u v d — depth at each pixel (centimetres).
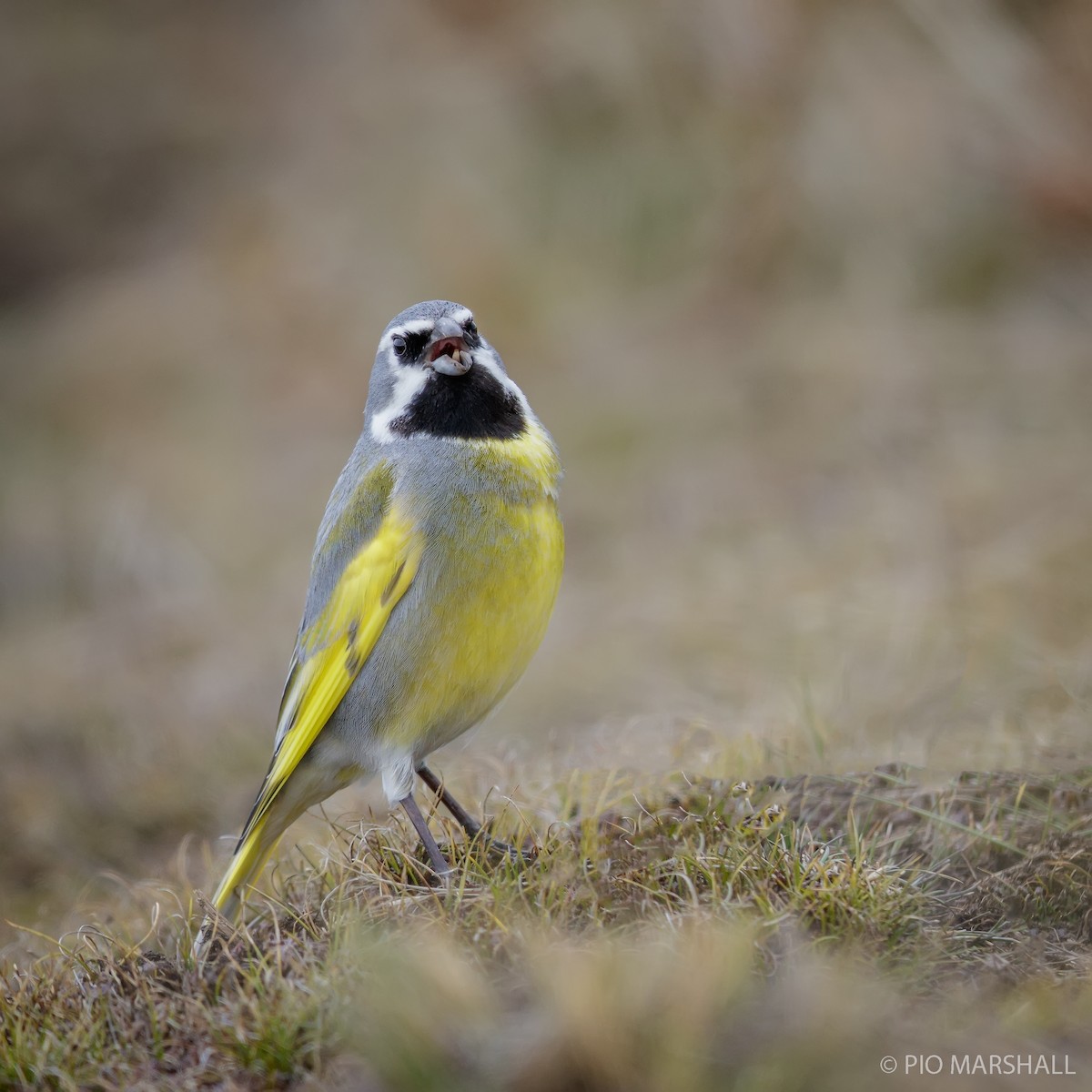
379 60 2578
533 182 2214
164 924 773
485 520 770
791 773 815
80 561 1914
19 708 1480
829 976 543
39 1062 593
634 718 995
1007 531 1290
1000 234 1836
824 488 1521
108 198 2983
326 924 667
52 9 3369
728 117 2059
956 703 945
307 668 803
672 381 1858
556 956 559
